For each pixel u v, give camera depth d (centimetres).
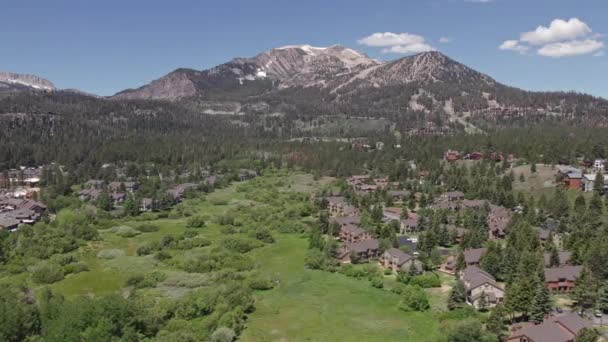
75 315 9088
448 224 17812
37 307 9738
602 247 12862
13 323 8675
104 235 17488
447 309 11025
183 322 10125
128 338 8931
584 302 10806
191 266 13862
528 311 10081
